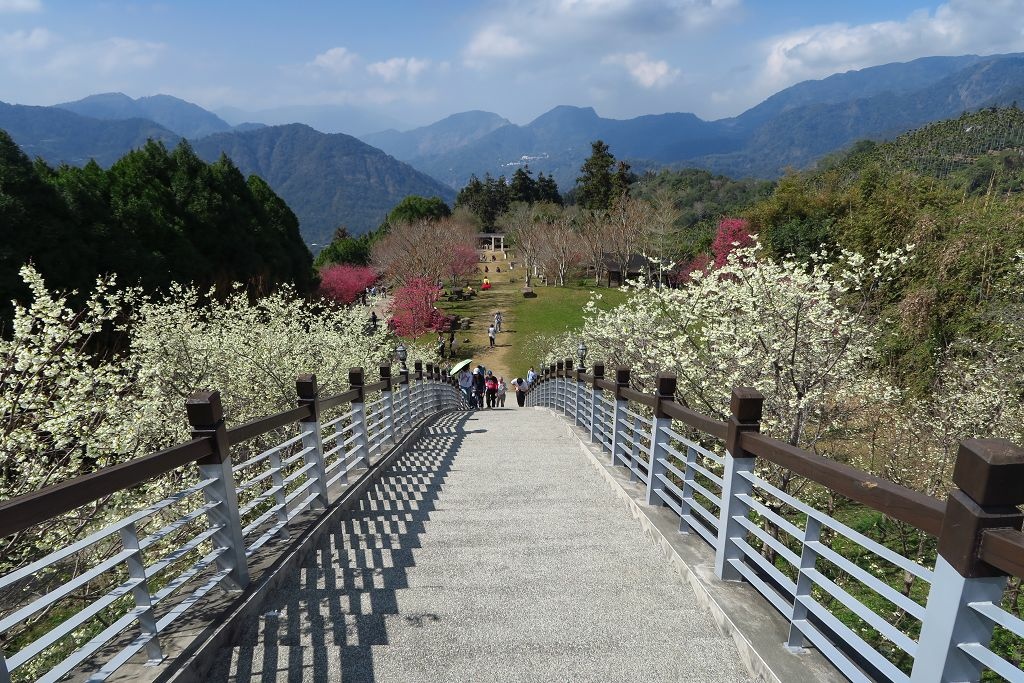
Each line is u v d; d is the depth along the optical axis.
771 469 6.08
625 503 4.60
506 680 2.14
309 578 3.18
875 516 8.02
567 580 3.10
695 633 2.51
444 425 10.79
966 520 1.39
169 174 23.14
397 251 43.50
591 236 49.72
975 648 1.42
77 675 2.04
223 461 2.63
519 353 28.34
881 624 1.73
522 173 86.12
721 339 7.43
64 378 5.14
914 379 9.35
